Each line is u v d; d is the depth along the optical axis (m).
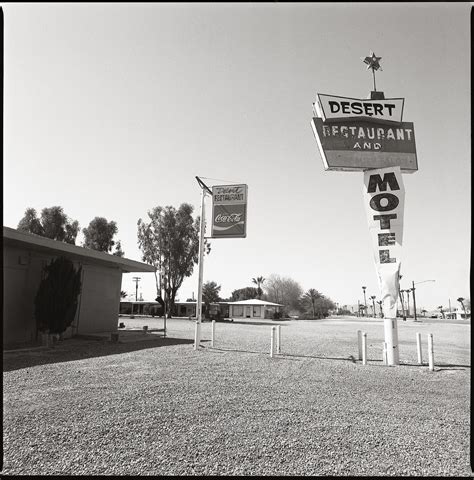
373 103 12.40
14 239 12.21
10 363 9.66
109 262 18.22
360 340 12.12
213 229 14.38
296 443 4.52
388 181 11.91
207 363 10.29
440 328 34.44
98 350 12.59
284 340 18.14
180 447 4.32
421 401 6.66
